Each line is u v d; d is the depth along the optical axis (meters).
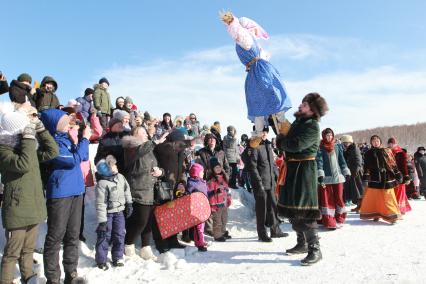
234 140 10.57
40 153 4.05
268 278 4.25
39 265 4.74
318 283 4.00
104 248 4.94
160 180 5.87
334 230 6.97
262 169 6.53
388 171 7.59
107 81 10.34
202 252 5.72
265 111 5.36
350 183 9.95
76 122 4.98
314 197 4.80
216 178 6.69
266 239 6.32
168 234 5.67
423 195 13.59
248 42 5.40
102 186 5.03
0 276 3.86
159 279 4.44
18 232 3.87
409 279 3.98
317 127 4.81
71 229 4.25
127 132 6.00
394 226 7.16
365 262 4.70
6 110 4.43
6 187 3.88
